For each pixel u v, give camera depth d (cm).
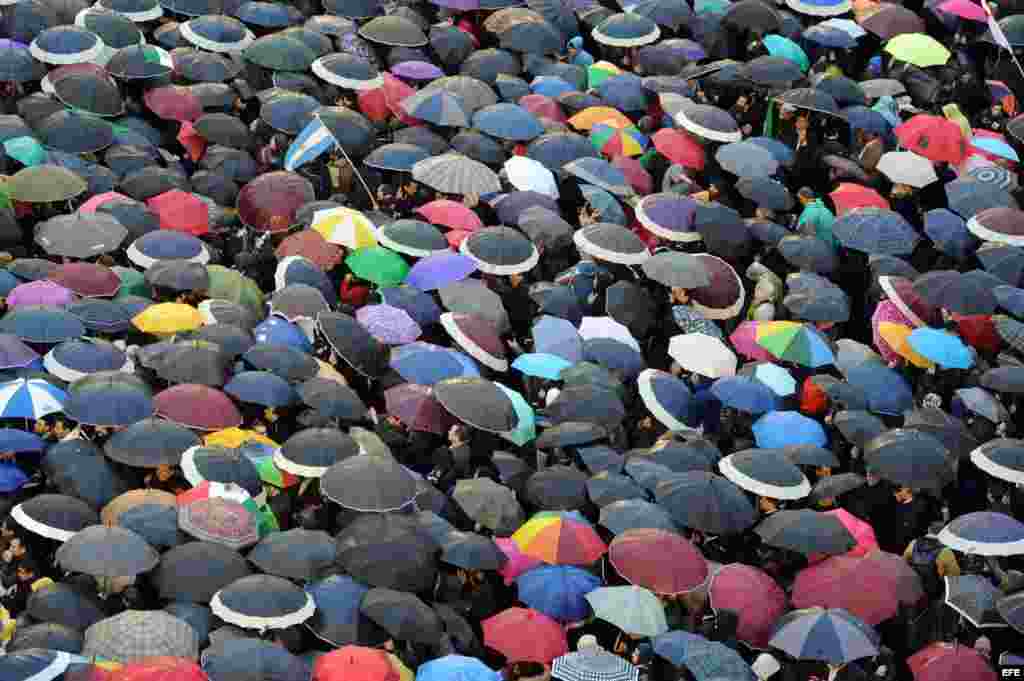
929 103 6006
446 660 3055
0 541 3341
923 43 6003
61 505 3309
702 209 4931
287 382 3950
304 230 4644
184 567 3173
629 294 4553
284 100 5212
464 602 3491
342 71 5400
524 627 3303
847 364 4491
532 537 3506
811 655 3266
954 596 3509
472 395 3947
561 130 5397
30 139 4822
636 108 5653
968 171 5475
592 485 3769
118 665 2842
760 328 4534
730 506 3684
